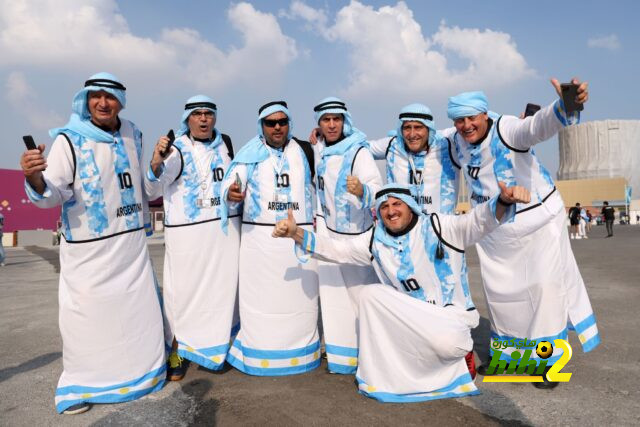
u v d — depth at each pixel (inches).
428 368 133.0
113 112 138.4
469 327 138.1
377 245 141.8
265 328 156.6
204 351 159.5
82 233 134.6
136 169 146.6
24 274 458.6
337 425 117.8
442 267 137.8
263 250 157.3
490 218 126.4
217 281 162.4
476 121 147.6
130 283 140.6
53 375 161.8
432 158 161.5
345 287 161.6
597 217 1849.2
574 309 148.2
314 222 176.7
